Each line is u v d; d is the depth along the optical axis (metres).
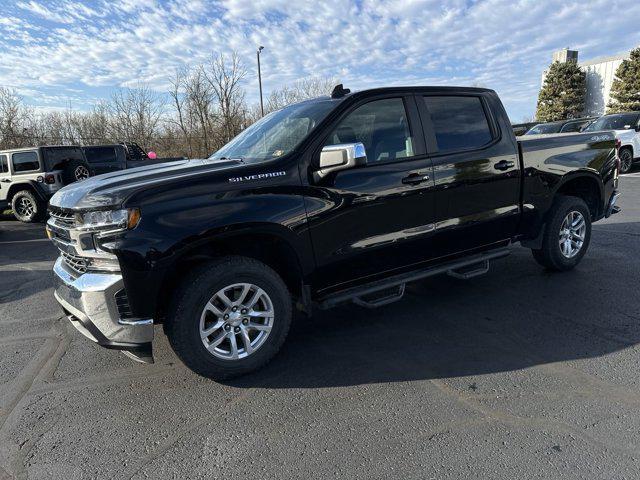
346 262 3.52
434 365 3.25
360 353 3.47
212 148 29.42
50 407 2.93
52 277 6.03
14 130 27.44
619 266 5.22
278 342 3.29
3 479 2.29
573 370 3.09
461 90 4.18
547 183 4.66
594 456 2.28
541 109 40.03
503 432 2.49
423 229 3.85
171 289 3.08
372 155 3.64
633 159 14.84
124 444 2.53
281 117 4.01
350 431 2.56
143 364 3.46
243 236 3.11
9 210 11.88
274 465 2.32
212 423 2.70
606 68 36.16
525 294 4.50
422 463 2.28
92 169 12.43
